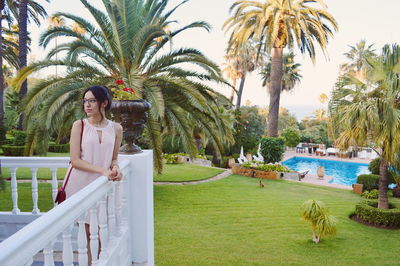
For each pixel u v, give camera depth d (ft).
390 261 21.97
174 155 63.57
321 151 91.15
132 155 8.95
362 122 27.55
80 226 5.43
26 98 28.02
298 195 41.52
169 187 41.50
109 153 7.34
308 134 108.78
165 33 25.91
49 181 36.40
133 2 28.25
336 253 23.13
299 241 25.29
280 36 63.16
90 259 7.61
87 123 7.22
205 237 25.23
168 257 21.06
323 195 42.73
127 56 29.60
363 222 31.17
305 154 94.48
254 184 47.34
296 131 103.50
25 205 26.68
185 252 22.03
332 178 59.93
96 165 7.10
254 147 81.10
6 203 27.09
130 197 9.01
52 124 29.25
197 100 28.32
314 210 24.91
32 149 30.17
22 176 38.34
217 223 28.76
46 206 26.58
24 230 3.53
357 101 29.81
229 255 21.89
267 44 59.26
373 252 23.61
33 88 28.19
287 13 59.26
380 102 27.76
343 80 30.91
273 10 58.59
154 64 31.19
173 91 30.99
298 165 81.10
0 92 46.37
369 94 29.53
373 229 29.12
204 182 46.11
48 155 55.57
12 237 3.31
